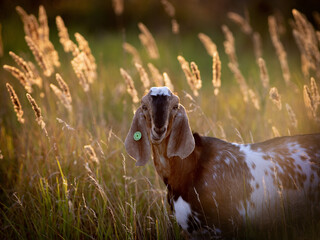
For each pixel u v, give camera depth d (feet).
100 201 46.50
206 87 96.53
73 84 71.05
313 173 37.60
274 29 76.33
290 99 70.38
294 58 115.85
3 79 79.71
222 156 37.40
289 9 160.15
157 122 30.50
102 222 41.81
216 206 35.58
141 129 35.09
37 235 42.52
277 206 37.19
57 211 43.91
